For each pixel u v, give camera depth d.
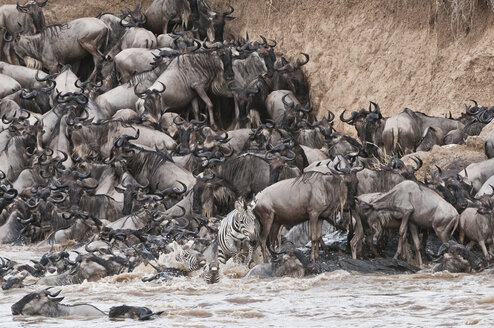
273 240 72.38
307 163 94.56
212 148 107.12
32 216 97.69
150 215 91.12
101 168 107.62
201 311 54.00
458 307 52.94
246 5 144.12
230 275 69.81
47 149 112.62
